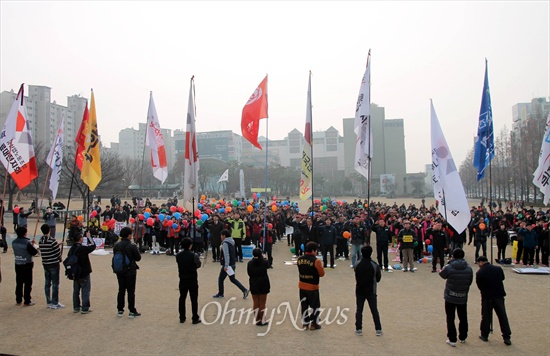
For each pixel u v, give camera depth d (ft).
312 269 32.42
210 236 64.80
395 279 52.16
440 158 44.75
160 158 65.16
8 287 46.06
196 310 33.99
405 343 29.63
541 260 65.00
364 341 29.99
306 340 30.14
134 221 78.23
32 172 49.47
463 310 29.73
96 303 39.78
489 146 48.96
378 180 449.48
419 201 321.73
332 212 84.64
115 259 35.01
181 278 33.99
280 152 585.22
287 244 87.71
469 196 449.48
